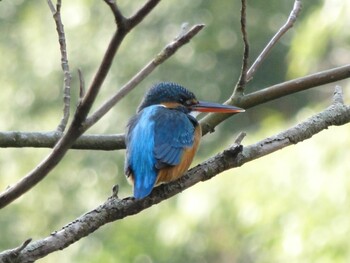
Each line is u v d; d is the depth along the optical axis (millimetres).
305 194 11469
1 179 20719
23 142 6988
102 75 4184
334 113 6441
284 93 6977
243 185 12211
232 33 21234
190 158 6824
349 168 11281
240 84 7035
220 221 12688
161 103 7520
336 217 11070
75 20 21094
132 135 6652
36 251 5480
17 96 21906
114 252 17062
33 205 20953
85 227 5660
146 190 5938
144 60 20250
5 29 22938
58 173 21141
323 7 12094
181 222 13117
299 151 11820
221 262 18406
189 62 21000
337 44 17938
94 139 7172
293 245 11219
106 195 21000
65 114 5883
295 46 12281
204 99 20891
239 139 6117
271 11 21953
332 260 10906
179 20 20609
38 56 21969
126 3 20328
